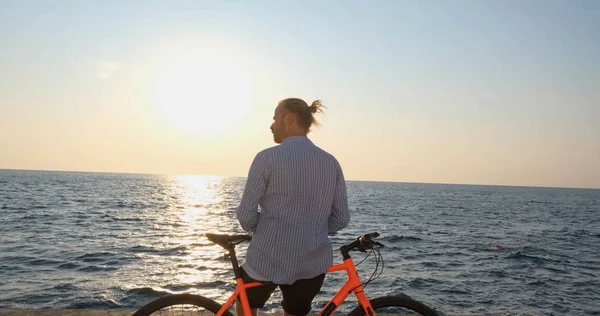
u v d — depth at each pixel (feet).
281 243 8.89
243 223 8.95
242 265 9.48
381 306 9.70
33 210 124.06
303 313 9.62
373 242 9.51
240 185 598.75
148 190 328.90
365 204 218.38
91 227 88.69
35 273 43.60
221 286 39.32
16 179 460.96
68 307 32.50
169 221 108.58
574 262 62.08
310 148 9.17
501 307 36.40
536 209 235.40
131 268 46.98
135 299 34.88
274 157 8.93
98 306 32.96
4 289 37.14
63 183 398.01
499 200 353.51
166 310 9.73
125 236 76.23
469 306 36.58
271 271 8.96
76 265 48.16
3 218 99.14
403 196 350.23
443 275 48.44
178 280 41.34
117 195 238.89
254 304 9.38
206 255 56.44
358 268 49.49
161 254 57.06
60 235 74.64
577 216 186.60
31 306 32.53
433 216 154.40
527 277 49.26
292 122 9.33
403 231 100.48
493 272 51.70
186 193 302.45
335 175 9.22
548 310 35.86
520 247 77.00
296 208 8.94
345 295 9.66
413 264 55.11
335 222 9.47
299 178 8.91
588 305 37.83
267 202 9.05
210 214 137.18
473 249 72.74
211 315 9.74
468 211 192.75
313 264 9.08
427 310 9.68
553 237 98.12
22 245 62.13
